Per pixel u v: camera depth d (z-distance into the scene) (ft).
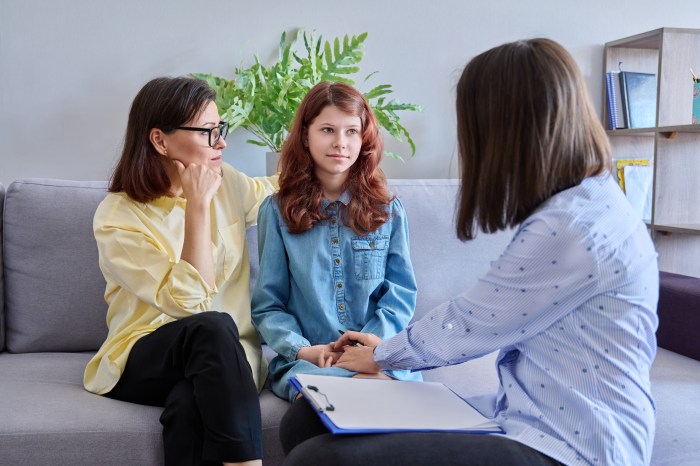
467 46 8.56
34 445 4.19
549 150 3.15
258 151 8.07
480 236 6.73
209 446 4.17
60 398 4.67
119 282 4.94
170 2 7.67
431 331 3.61
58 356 5.75
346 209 5.43
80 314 5.86
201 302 4.83
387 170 8.45
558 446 3.08
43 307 5.81
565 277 3.12
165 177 5.22
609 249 3.07
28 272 5.81
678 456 4.18
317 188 5.42
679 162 7.89
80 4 7.46
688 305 5.99
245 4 7.86
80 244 5.88
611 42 8.73
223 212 5.60
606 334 3.14
